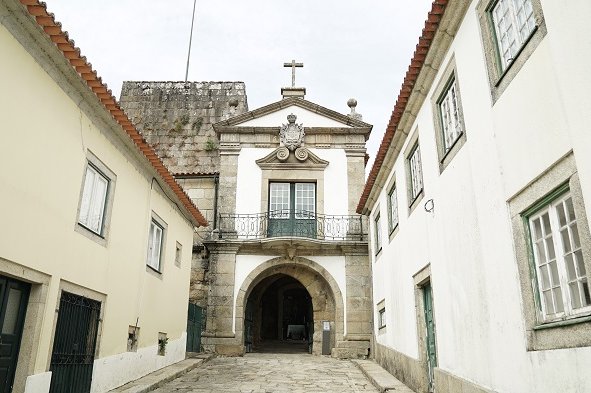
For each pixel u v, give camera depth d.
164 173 8.30
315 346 12.34
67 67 5.26
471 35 5.03
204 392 7.12
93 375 6.18
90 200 6.22
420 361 6.86
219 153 14.30
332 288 12.33
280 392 7.22
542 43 3.66
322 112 13.88
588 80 3.00
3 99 4.41
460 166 5.33
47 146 5.11
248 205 13.07
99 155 6.35
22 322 4.89
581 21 3.06
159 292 8.74
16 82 4.59
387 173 9.31
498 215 4.37
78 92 5.69
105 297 6.55
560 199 3.56
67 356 5.56
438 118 6.15
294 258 12.57
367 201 11.28
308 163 13.40
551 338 3.54
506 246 4.22
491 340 4.50
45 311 5.06
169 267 9.32
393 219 9.15
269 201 13.20
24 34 4.67
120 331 7.01
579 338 3.21
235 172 13.36
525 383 3.88
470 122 5.02
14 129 4.55
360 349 11.85
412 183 7.68
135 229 7.59
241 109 16.56
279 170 13.35
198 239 13.24
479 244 4.80
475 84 4.91
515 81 4.07
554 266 3.65
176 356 9.73
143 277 7.90
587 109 3.01
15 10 4.44
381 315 10.41
